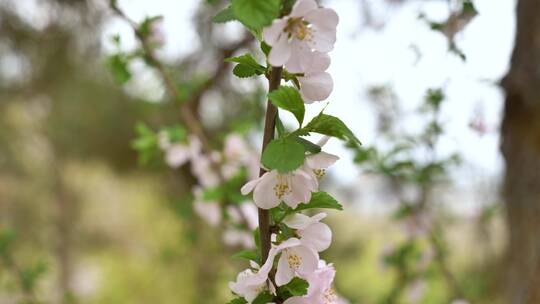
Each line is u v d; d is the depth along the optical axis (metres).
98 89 1.50
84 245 2.12
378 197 0.93
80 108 1.56
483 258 0.83
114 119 1.54
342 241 1.31
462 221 0.91
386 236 0.95
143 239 2.03
